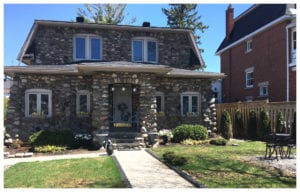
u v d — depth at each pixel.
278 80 21.42
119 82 14.54
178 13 36.12
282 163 9.42
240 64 26.91
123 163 9.97
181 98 17.39
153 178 7.84
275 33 21.88
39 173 8.70
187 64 19.58
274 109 15.66
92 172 8.58
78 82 16.28
